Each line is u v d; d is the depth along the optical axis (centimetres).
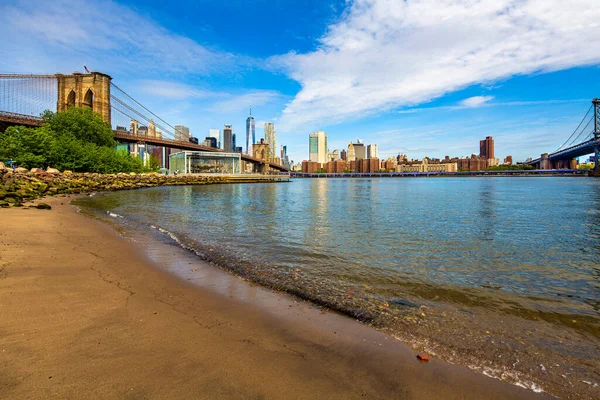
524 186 7719
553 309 562
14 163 4838
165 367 319
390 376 338
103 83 9744
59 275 596
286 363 348
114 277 618
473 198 3791
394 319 497
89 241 959
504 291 657
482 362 378
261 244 1085
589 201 3284
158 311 464
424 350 401
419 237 1280
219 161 11881
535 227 1582
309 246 1071
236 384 301
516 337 450
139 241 1034
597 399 315
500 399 308
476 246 1124
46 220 1292
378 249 1045
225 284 632
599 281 736
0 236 904
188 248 969
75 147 5812
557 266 869
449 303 581
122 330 393
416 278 732
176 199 3322
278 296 580
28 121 6938
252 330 427
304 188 7062
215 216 1908
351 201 3297
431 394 310
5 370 294
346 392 304
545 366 375
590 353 410
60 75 9631
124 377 296
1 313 416
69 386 277
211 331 412
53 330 379
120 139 9894
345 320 486
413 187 7612
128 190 4838
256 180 11069
